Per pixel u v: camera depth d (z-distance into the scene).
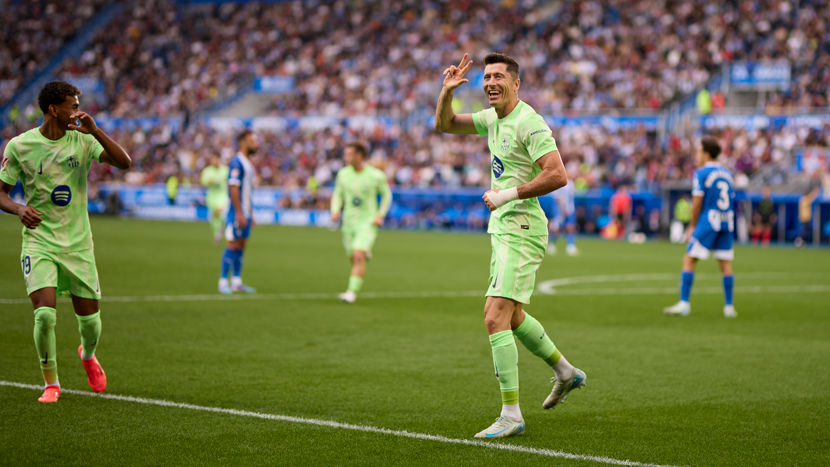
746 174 58.12
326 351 13.35
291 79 81.38
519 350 13.81
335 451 7.88
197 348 13.34
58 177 9.53
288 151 73.62
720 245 18.27
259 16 91.88
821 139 59.03
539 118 8.68
